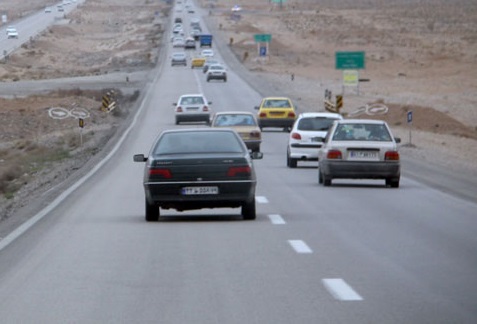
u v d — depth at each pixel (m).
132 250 25.92
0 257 25.16
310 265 23.03
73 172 60.22
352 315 17.17
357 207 37.22
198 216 34.72
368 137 45.66
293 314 17.28
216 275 21.70
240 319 16.92
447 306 17.98
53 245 27.25
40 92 158.75
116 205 38.91
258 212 35.44
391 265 23.03
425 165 60.16
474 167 60.00
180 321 16.89
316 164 62.31
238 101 135.88
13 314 17.70
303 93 155.25
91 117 120.00
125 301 18.78
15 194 53.59
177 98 144.00
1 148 92.38
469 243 27.09
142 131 96.00
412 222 32.28
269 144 80.44
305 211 35.72
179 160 31.64
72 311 17.88
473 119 121.25
